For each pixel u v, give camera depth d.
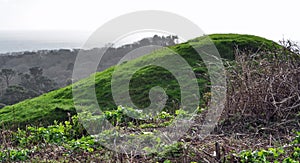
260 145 5.41
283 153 4.91
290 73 6.51
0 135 6.64
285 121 6.22
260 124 6.31
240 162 4.77
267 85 6.45
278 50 8.23
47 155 5.48
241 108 6.45
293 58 7.01
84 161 5.25
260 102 6.40
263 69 6.71
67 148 5.68
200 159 4.96
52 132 6.40
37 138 6.35
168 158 5.13
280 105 6.23
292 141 5.48
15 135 6.73
